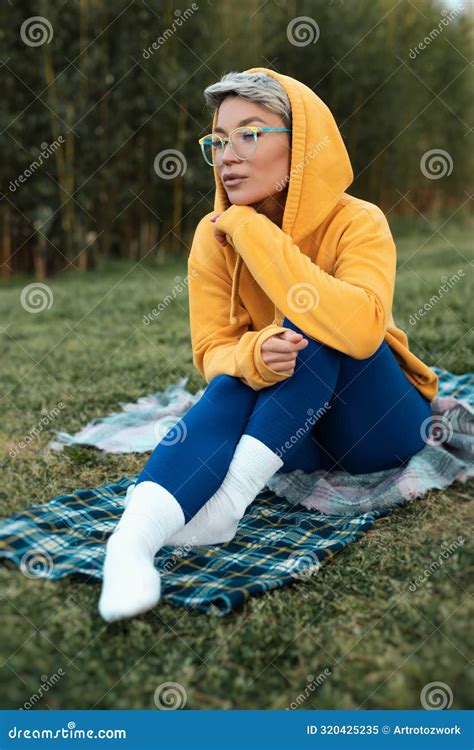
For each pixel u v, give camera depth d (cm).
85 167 760
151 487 154
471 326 393
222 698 125
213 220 193
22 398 312
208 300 197
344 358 175
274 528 185
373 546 170
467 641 132
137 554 145
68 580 153
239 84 173
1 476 222
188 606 145
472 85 1255
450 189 1334
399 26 1070
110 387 321
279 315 178
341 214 186
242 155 175
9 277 768
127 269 785
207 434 163
